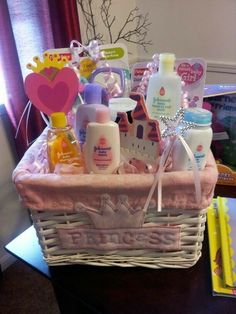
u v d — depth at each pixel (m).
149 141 0.51
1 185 1.39
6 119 1.33
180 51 1.98
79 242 0.54
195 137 0.48
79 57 0.69
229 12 1.70
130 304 0.51
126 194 0.48
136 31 2.07
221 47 1.82
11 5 1.16
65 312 0.64
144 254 0.55
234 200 0.69
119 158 0.52
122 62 0.73
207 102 0.77
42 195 0.49
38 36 1.28
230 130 0.77
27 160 0.53
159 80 0.59
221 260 0.55
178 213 0.50
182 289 0.53
